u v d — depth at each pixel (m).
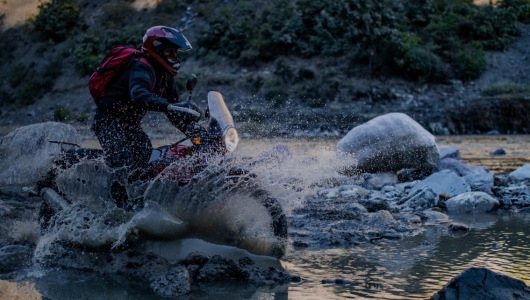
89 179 4.45
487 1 36.72
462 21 33.03
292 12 33.06
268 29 31.98
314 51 30.92
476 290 3.14
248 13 35.25
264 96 28.22
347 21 30.62
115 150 4.28
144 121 18.33
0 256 4.26
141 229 4.27
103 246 4.35
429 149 8.84
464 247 4.71
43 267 4.18
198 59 33.12
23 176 7.83
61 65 37.91
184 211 4.24
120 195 4.39
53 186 4.76
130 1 41.47
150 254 4.17
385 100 27.97
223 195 4.23
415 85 29.17
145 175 4.29
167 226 4.25
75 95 34.41
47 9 42.28
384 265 4.17
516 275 3.82
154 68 4.28
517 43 33.38
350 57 29.78
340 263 4.25
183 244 4.39
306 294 3.51
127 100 4.27
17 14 44.97
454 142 18.97
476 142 18.91
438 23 32.97
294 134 20.38
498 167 10.95
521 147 16.50
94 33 38.38
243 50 32.16
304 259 4.38
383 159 8.78
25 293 3.55
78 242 4.37
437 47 31.22
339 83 28.27
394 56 29.58
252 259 4.30
